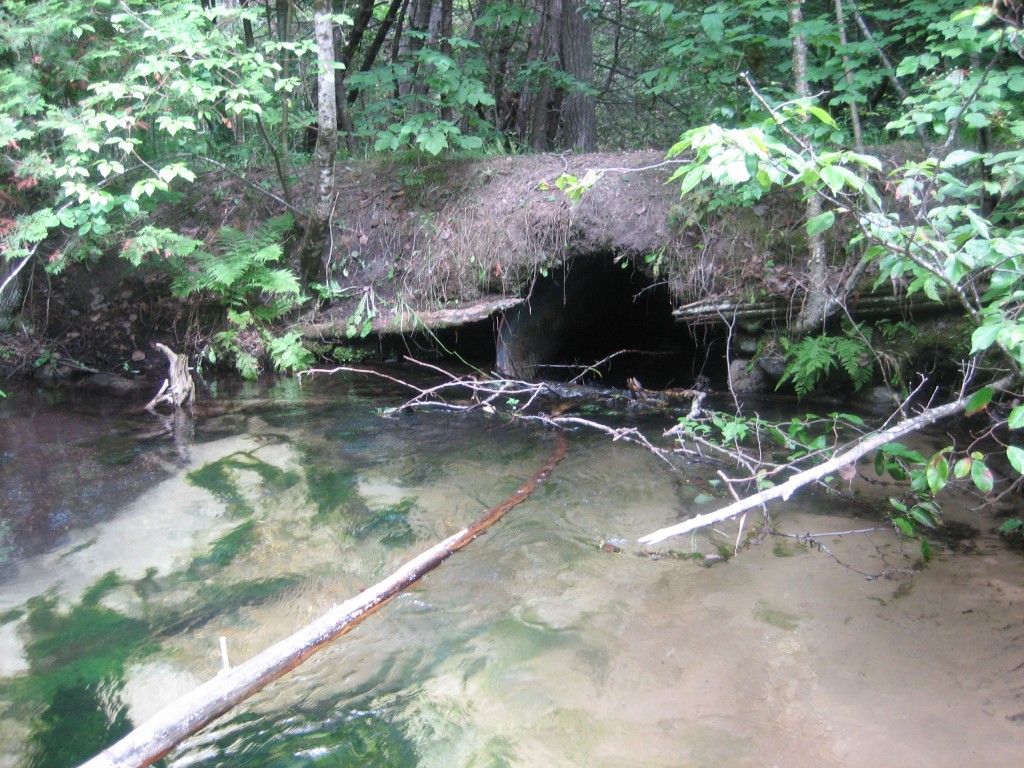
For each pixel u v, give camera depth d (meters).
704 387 6.32
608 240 6.52
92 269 7.40
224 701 2.52
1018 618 2.90
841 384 5.75
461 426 5.59
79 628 2.99
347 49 9.51
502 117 11.46
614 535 3.76
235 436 5.35
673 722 2.41
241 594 3.24
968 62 5.39
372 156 8.19
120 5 6.30
